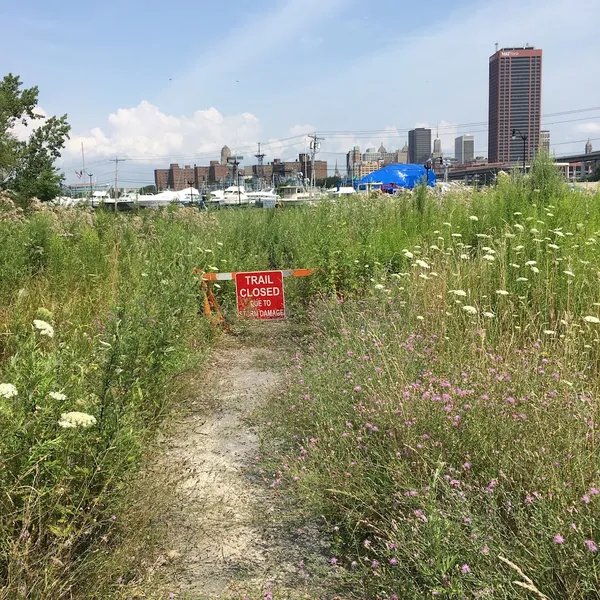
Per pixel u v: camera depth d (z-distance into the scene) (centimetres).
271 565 300
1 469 259
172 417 480
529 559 241
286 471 366
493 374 390
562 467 288
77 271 798
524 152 5581
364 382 421
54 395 283
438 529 243
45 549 266
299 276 915
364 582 275
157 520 334
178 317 611
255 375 623
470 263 721
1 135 3500
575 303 582
